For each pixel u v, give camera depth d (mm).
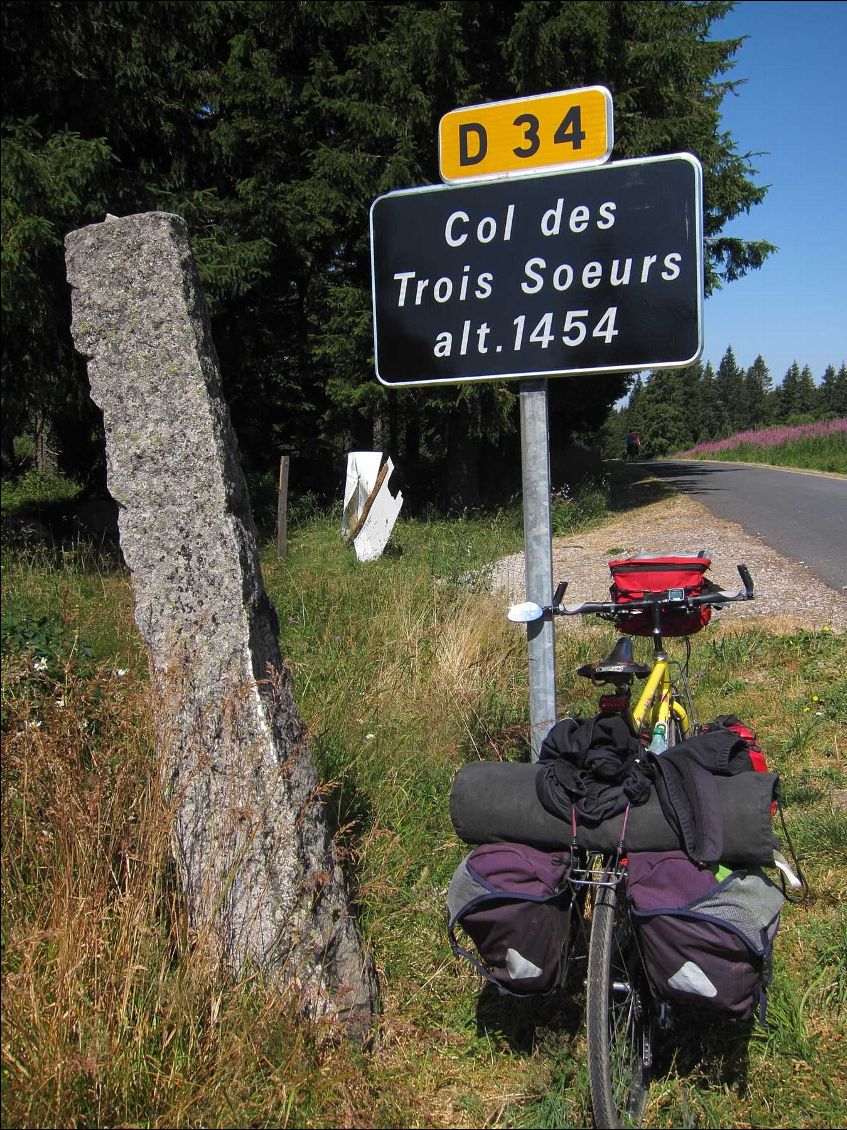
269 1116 2555
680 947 2414
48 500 20156
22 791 2955
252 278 17266
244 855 2842
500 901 2555
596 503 19047
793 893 3846
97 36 12523
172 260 2947
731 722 3369
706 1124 2717
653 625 3557
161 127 15562
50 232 10641
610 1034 2688
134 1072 2502
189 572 2961
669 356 3324
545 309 3445
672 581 3555
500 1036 3121
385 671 6062
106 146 11531
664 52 17719
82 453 18672
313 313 20328
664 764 2648
